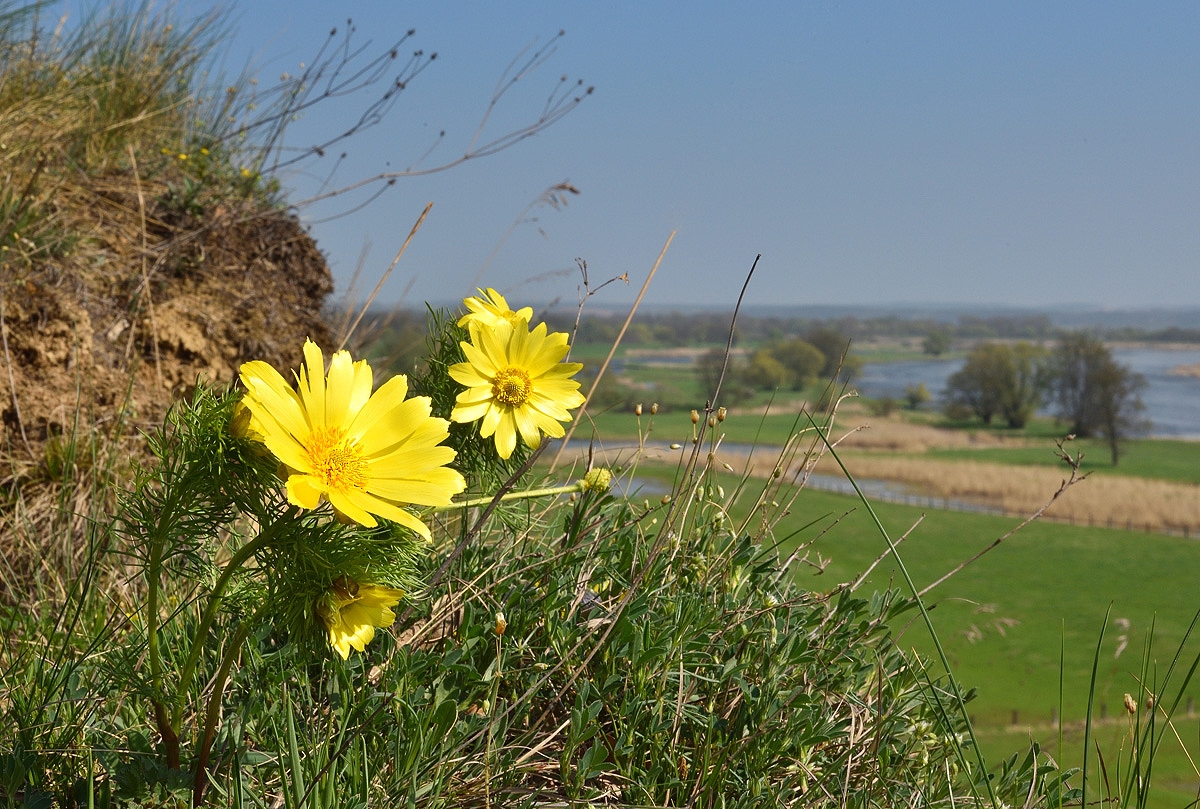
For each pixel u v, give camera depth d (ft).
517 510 6.64
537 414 6.01
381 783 5.08
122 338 11.43
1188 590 116.57
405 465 4.11
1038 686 62.59
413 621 6.43
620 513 6.89
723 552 7.00
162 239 12.82
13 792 4.74
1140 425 265.13
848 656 6.59
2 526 9.08
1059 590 115.65
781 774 5.92
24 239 10.46
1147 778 5.49
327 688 5.71
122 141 14.11
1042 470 247.09
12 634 7.33
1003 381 333.83
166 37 16.26
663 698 5.88
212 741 5.08
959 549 139.64
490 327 6.04
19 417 9.73
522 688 6.07
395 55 14.87
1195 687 54.44
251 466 4.06
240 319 13.02
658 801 5.60
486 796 4.86
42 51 14.84
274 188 15.11
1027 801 5.72
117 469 9.77
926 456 271.49
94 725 5.42
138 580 7.97
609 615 6.19
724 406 7.11
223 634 5.86
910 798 5.90
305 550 4.09
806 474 7.27
